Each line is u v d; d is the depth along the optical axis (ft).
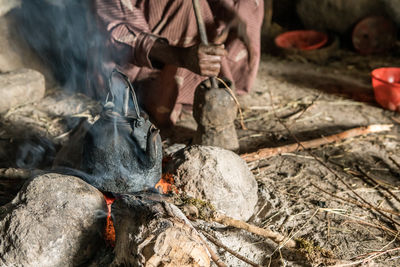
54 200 6.97
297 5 22.31
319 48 20.11
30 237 6.61
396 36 20.31
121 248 6.61
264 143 12.12
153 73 12.20
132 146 7.44
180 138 12.24
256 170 10.55
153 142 7.21
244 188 8.57
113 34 10.66
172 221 6.41
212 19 12.07
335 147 11.85
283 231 8.42
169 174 8.43
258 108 14.38
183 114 13.57
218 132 10.22
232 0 12.06
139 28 10.71
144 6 11.75
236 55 12.89
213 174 8.22
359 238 8.36
